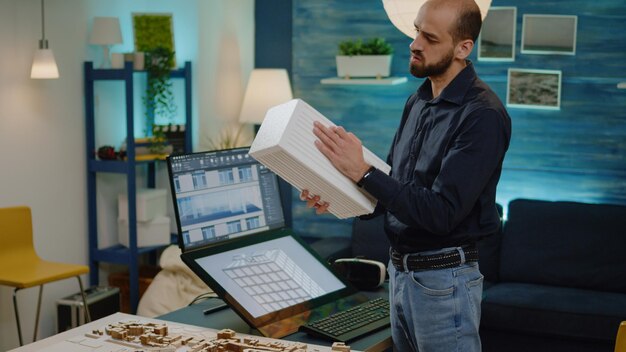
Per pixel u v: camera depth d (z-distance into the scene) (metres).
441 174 2.08
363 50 5.02
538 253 4.51
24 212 4.20
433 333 2.18
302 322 2.47
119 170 4.70
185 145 5.19
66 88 4.67
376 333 2.44
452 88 2.16
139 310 4.63
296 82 5.47
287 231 2.81
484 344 4.21
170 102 5.09
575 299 4.14
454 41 2.13
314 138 2.08
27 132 4.44
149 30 5.12
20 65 4.37
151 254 5.38
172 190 2.49
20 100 4.38
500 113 2.11
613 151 4.73
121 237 4.99
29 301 4.52
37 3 4.45
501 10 4.86
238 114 5.63
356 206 2.15
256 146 2.08
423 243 2.19
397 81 4.95
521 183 4.93
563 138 4.81
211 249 2.53
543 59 4.81
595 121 4.74
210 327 2.46
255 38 5.67
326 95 5.38
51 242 4.64
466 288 2.18
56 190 4.65
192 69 5.21
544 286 4.45
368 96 5.26
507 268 4.58
